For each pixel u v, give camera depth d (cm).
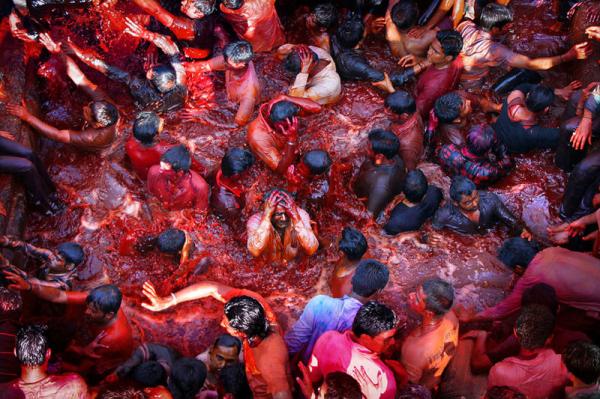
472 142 581
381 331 418
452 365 480
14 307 469
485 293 546
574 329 488
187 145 632
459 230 580
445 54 609
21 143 580
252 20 657
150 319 539
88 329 507
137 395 410
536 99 584
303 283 562
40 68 654
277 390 432
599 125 563
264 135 591
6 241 502
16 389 419
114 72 635
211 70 662
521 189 612
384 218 592
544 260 492
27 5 662
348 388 373
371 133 562
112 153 619
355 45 675
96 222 586
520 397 424
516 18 729
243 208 591
